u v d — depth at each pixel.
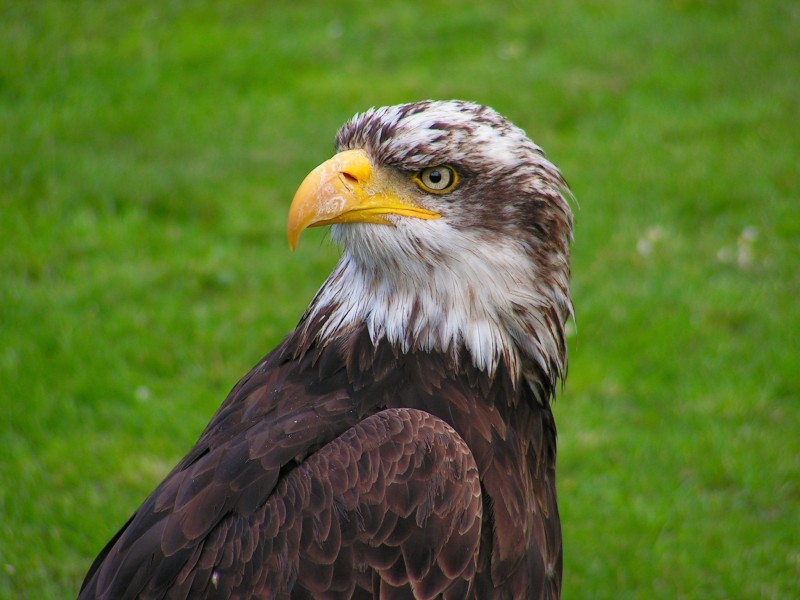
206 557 5.83
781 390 12.51
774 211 15.73
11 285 13.56
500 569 6.20
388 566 5.77
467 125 6.46
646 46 21.03
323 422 6.18
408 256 6.43
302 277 14.29
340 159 6.52
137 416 11.66
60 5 21.41
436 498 5.86
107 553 6.63
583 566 10.12
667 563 10.14
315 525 5.73
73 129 17.58
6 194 15.41
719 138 17.84
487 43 21.55
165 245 14.84
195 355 12.67
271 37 21.62
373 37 21.80
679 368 12.76
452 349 6.47
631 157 17.27
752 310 13.64
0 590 9.49
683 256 14.78
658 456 11.47
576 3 22.97
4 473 10.80
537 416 6.87
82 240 14.77
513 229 6.49
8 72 18.83
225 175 16.72
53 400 11.80
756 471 11.20
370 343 6.50
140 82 19.42
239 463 6.01
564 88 19.50
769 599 9.73
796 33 21.17
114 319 13.12
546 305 6.61
